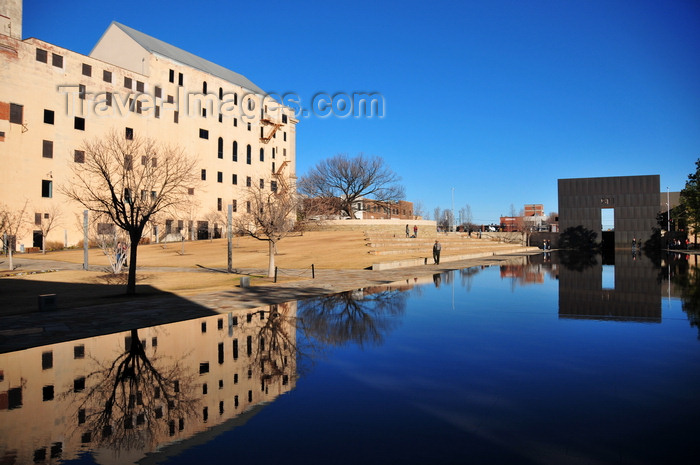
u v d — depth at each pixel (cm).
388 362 721
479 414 493
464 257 4116
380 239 4562
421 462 386
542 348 790
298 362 731
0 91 4500
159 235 5844
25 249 4638
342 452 408
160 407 540
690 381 594
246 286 1975
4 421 505
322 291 1783
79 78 5128
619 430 444
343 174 7375
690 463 377
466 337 894
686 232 6881
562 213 7438
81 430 477
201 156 6438
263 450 416
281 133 8106
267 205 3334
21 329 1059
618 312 1173
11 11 4925
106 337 966
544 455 395
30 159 4712
